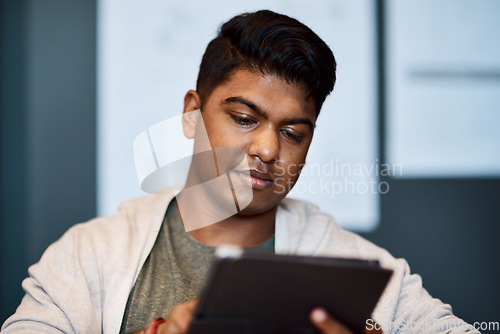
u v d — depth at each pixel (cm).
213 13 317
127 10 317
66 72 319
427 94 319
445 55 320
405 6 318
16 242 318
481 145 322
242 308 80
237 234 126
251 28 113
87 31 319
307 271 79
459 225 324
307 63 111
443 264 320
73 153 319
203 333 81
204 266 121
